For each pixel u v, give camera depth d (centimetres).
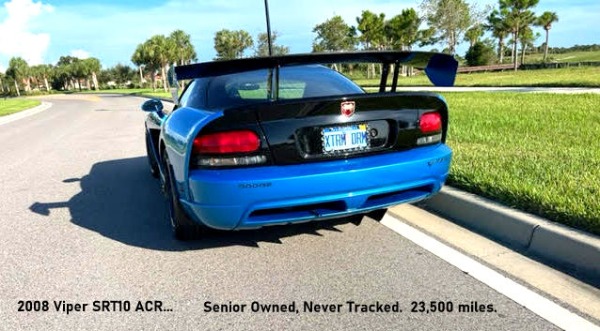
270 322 247
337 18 4481
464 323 236
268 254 330
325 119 288
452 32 3762
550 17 4962
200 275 304
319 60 331
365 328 237
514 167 446
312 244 343
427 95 316
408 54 329
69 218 441
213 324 247
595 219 292
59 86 10369
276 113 279
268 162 282
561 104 1020
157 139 512
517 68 4200
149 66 5388
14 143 1064
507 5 4381
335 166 289
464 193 386
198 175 283
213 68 316
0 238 392
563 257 292
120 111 2125
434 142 328
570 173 419
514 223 327
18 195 541
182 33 5394
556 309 241
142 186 559
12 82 9262
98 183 587
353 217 388
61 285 299
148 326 248
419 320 241
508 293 259
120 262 330
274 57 305
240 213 281
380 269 299
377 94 297
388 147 308
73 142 1020
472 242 331
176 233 357
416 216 389
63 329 249
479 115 893
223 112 276
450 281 278
